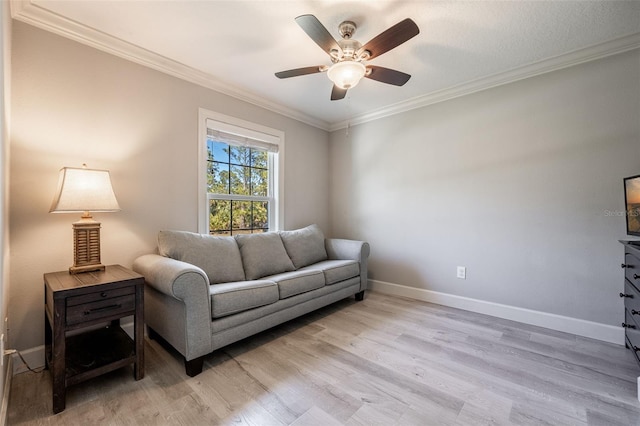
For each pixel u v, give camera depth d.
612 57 2.16
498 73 2.59
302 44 2.16
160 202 2.41
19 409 1.44
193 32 2.01
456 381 1.68
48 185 1.88
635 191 1.85
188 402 1.50
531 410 1.44
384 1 1.71
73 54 1.98
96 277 1.69
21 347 1.78
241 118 3.00
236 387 1.63
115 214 2.17
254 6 1.76
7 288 1.65
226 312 1.89
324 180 4.04
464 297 2.90
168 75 2.45
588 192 2.26
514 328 2.42
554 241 2.41
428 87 2.89
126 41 2.12
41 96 1.85
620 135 2.14
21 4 1.71
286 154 3.50
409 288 3.30
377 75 1.96
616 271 2.15
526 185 2.54
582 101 2.28
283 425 1.34
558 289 2.39
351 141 3.85
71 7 1.76
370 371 1.79
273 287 2.21
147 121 2.33
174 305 1.79
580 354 1.98
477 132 2.80
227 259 2.41
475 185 2.82
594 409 1.45
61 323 1.43
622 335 2.12
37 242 1.84
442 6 1.75
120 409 1.44
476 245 2.82
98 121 2.09
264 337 2.28
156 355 1.98
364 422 1.36
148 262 1.99
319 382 1.67
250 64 2.45
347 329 2.42
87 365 1.57
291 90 2.95
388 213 3.49
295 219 3.62
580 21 1.88
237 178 3.09
